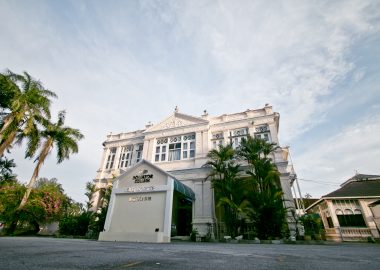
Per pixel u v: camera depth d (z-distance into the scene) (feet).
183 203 60.44
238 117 68.64
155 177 43.75
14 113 63.62
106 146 81.51
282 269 8.39
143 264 9.08
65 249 15.25
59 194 77.71
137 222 39.91
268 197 42.63
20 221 66.95
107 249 16.57
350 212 54.70
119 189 44.91
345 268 8.77
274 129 61.31
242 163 57.26
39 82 71.00
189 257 12.16
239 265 9.39
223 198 43.11
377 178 64.23
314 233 45.37
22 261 8.91
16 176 76.07
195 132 67.36
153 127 74.49
